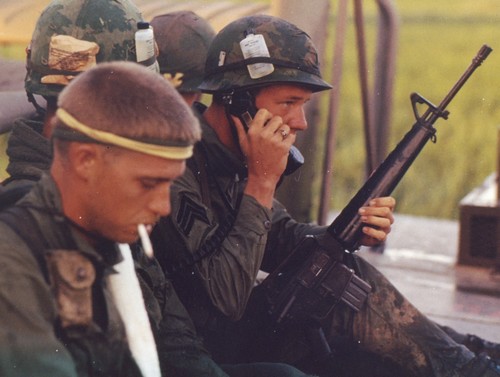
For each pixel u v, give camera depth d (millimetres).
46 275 3076
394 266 7891
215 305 4336
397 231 9086
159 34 6023
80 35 4148
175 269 4371
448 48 46000
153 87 3051
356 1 7730
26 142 3850
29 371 2957
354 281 4820
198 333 4461
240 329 4773
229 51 4645
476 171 17406
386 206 4879
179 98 3100
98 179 3047
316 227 5285
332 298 4801
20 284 2996
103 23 4191
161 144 3016
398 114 25859
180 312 4098
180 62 5988
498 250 7691
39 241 3082
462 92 32062
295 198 6859
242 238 4352
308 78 4621
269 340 4809
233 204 4691
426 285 7387
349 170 16594
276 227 5281
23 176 3818
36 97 5082
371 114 8078
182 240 4332
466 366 4840
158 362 3635
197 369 4051
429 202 13992
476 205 7723
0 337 2953
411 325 4879
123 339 3295
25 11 7625
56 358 2982
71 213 3125
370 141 8125
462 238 7805
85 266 3125
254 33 4656
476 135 22484
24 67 6562
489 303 7043
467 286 7355
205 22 6211
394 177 4898
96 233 3152
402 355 4891
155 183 3066
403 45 46500
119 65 3086
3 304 2973
